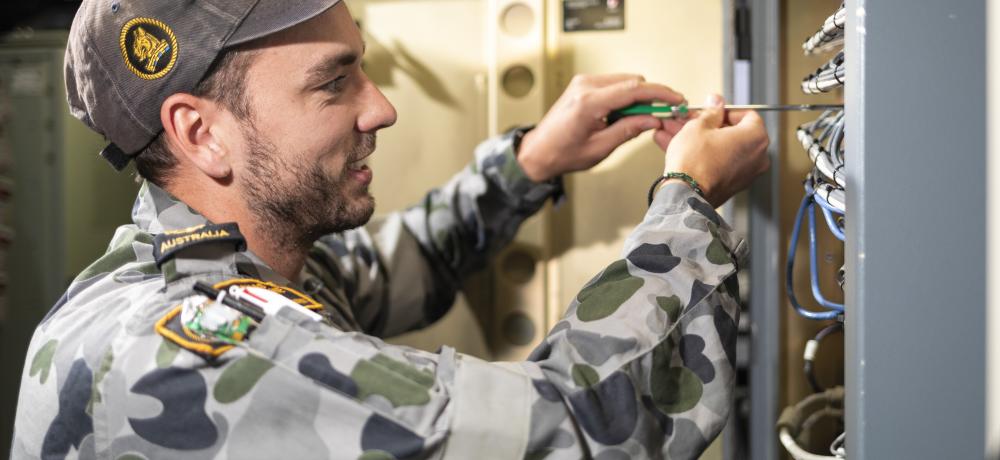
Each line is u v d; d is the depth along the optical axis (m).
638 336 0.83
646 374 0.83
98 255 1.99
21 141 1.89
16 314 1.93
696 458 0.85
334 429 0.80
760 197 1.30
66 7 2.27
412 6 1.48
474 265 1.43
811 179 0.96
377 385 0.80
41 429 0.89
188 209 0.98
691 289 0.88
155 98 0.94
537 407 0.80
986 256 0.67
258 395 0.80
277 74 0.93
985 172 0.66
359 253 1.40
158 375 0.82
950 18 0.66
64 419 0.87
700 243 0.91
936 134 0.67
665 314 0.86
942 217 0.67
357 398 0.80
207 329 0.82
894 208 0.67
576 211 1.45
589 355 0.84
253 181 0.96
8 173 1.89
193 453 0.81
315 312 0.92
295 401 0.80
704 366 0.86
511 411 0.80
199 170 0.97
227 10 0.91
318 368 0.80
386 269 1.39
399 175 1.51
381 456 0.78
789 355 1.29
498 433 0.79
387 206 1.51
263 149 0.95
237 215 0.98
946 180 0.67
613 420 0.80
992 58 0.66
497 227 1.39
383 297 1.39
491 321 1.50
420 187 1.50
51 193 1.88
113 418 0.83
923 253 0.67
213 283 0.88
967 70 0.66
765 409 1.32
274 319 0.83
